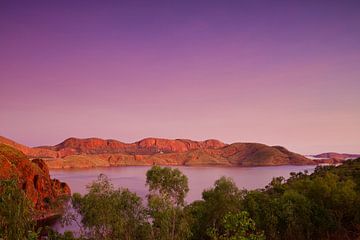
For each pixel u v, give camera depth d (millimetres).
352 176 103625
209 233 29312
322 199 68875
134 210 40188
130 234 38656
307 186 77562
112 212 36531
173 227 38812
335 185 70938
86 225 36562
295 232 61812
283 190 98188
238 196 59938
